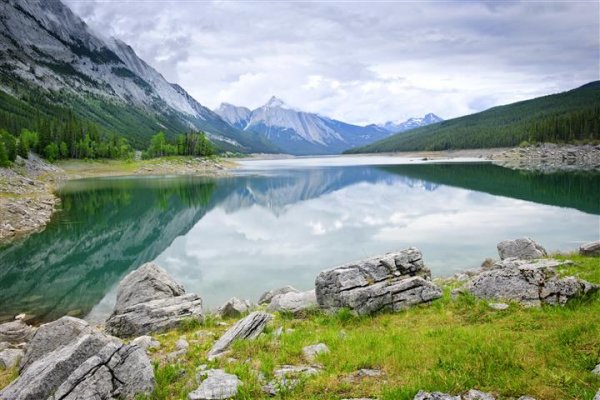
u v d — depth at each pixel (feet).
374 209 215.51
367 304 57.57
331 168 606.96
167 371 40.47
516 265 58.80
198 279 110.42
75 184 381.40
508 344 38.09
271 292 86.12
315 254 132.57
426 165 573.74
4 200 199.62
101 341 37.65
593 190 252.42
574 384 29.58
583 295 50.80
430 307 57.00
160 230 179.32
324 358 41.01
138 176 495.00
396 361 38.09
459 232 152.76
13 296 99.66
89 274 117.39
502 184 300.40
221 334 56.80
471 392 30.40
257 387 35.12
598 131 581.53
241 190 333.21
